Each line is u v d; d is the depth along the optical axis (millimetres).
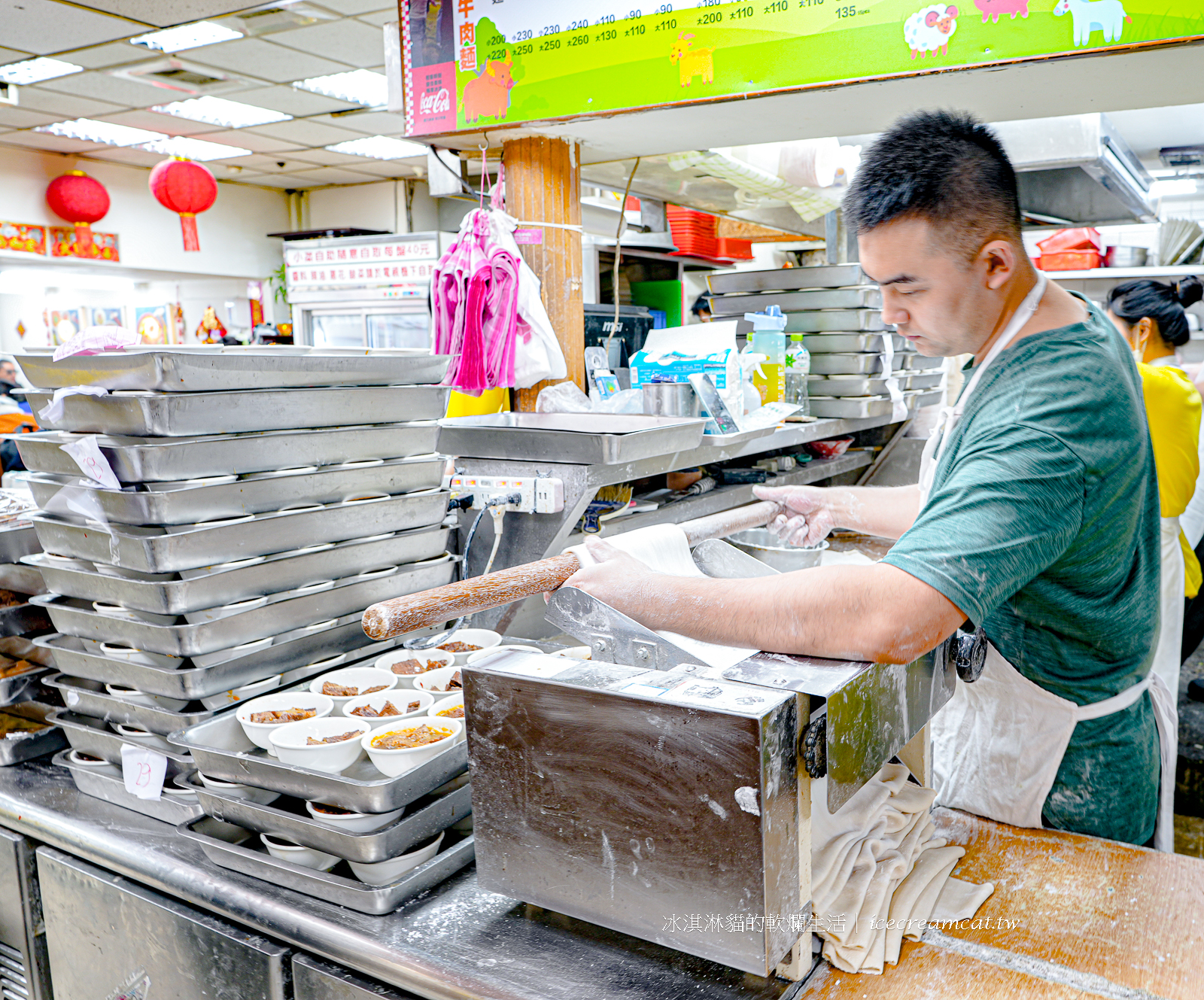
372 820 1132
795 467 2977
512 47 2117
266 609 1399
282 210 10852
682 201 3727
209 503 1311
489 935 1067
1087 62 1688
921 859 1205
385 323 6953
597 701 920
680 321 6379
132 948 1322
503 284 2221
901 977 992
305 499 1454
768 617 997
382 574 1596
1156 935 1055
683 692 893
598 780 937
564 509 1749
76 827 1368
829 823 1078
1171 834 1496
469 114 2201
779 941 882
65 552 1407
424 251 6590
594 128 2205
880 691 989
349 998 1082
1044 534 970
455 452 1896
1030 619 1251
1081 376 1046
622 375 3100
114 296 9711
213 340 9930
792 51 1856
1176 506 2596
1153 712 1392
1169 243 5621
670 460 1995
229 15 5082
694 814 877
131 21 5266
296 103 7078
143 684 1367
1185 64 1706
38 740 1642
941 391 3918
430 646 1614
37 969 1494
